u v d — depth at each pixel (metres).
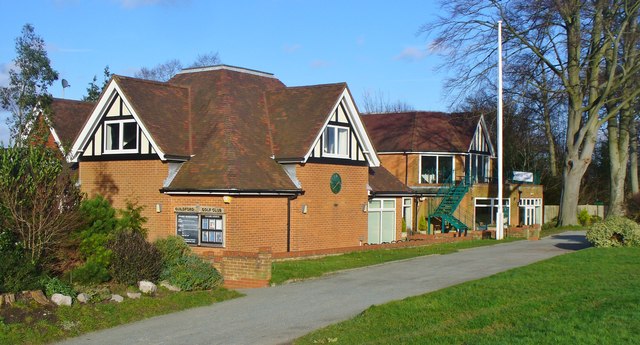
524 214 51.38
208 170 26.08
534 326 11.84
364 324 13.49
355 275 20.89
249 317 14.84
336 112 29.91
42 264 15.41
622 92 44.09
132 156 27.08
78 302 14.38
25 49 25.95
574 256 23.06
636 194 39.91
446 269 21.92
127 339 12.84
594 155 66.00
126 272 16.47
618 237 26.70
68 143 27.92
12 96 26.00
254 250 25.92
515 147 61.28
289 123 29.38
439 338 11.55
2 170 15.09
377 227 34.16
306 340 12.48
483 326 12.44
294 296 17.33
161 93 28.95
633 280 16.97
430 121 48.91
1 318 12.64
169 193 26.20
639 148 61.44
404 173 46.50
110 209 17.50
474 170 48.22
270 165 27.67
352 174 30.88
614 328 11.34
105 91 27.47
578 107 44.12
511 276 18.48
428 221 43.47
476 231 38.91
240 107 29.58
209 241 25.61
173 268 17.55
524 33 40.31
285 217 27.34
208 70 31.73
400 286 18.61
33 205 15.32
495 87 46.38
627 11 39.81
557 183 59.69
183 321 14.44
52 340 12.59
